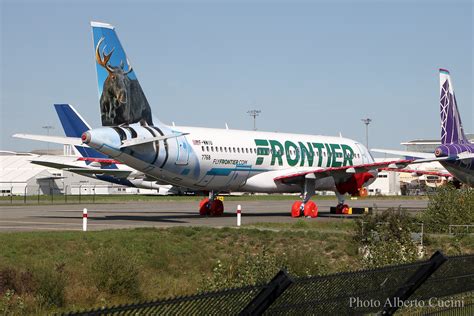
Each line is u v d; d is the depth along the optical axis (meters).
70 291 27.00
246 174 63.34
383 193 173.75
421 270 16.39
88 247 36.34
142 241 38.66
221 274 25.52
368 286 14.96
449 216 49.62
